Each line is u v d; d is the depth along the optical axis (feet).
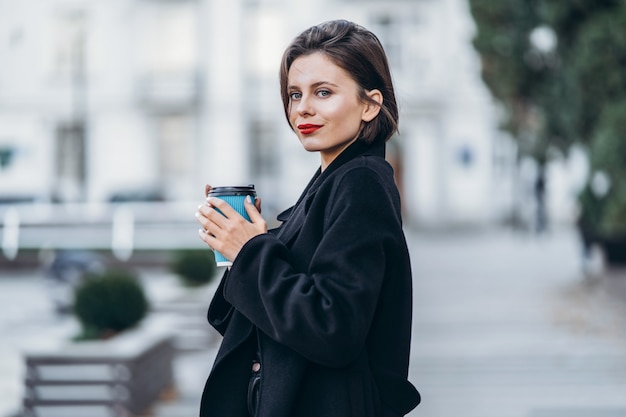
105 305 21.44
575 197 51.19
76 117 96.89
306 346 6.02
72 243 63.00
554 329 31.27
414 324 33.17
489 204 98.68
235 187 6.75
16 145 96.73
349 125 6.75
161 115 97.76
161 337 22.26
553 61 49.32
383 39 97.76
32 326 37.91
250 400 6.59
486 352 27.14
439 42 97.66
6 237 63.41
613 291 41.50
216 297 7.16
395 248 6.32
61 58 97.04
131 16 96.89
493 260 59.88
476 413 19.54
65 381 19.10
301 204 7.01
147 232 63.05
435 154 99.04
